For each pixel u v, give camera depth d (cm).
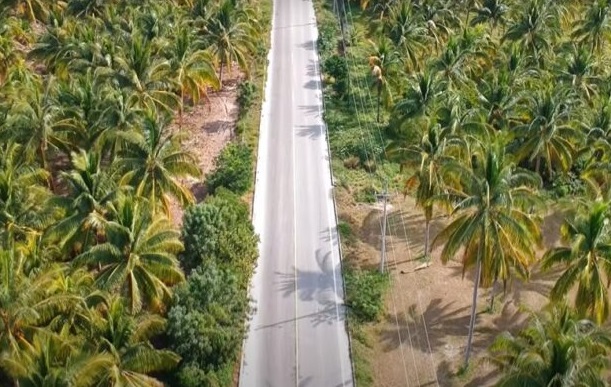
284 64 8912
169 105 6656
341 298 5366
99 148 5775
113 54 6956
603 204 4194
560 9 8844
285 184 6669
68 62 7294
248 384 4644
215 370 4500
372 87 8212
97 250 4309
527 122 6316
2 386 3894
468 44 7544
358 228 6134
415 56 7700
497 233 4288
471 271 5675
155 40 7294
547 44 7825
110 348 3728
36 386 3356
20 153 5697
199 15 8181
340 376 4728
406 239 6012
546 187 6631
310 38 9638
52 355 3672
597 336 3612
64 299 3909
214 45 7800
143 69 6475
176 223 6094
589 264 4291
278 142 7325
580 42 8294
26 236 4666
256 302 5300
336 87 8256
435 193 5156
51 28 8094
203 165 6956
